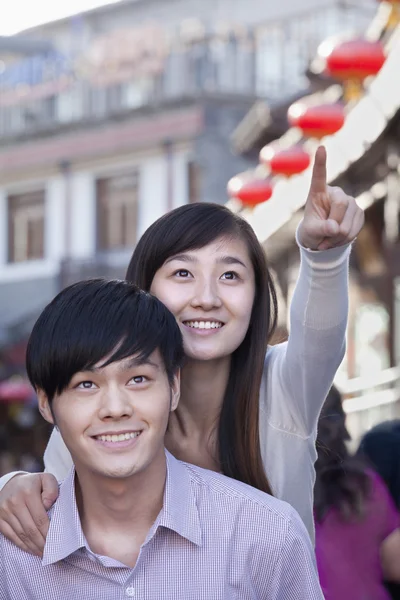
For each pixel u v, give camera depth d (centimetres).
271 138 1397
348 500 389
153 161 2192
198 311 294
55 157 2331
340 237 271
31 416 1638
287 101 1291
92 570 255
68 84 2370
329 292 280
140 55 2252
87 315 249
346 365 991
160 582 256
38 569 260
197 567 258
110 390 247
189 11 2364
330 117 718
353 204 272
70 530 256
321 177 268
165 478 264
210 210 301
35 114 2484
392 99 604
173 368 259
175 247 295
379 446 443
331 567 381
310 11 2120
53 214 2362
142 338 248
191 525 259
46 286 2362
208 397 307
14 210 2453
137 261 303
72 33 2517
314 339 285
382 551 390
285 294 988
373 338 947
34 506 261
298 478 304
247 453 300
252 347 304
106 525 260
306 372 290
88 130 2270
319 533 388
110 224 2284
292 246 977
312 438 306
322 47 688
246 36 2180
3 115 2536
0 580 263
